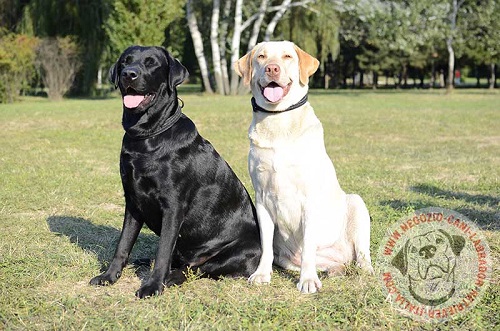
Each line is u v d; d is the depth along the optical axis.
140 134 4.25
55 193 7.80
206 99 28.69
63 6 31.55
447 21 36.91
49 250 5.22
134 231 4.51
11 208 6.95
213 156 4.62
